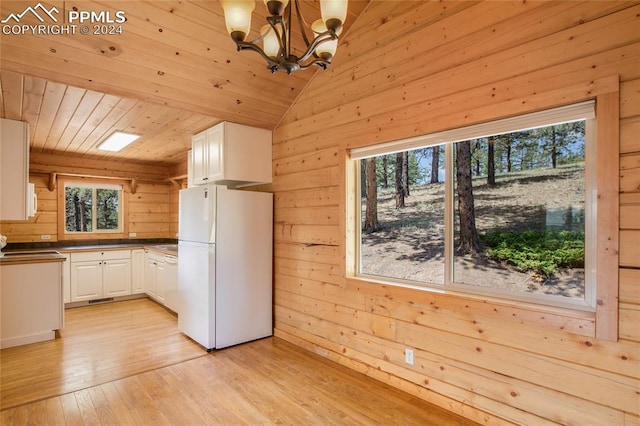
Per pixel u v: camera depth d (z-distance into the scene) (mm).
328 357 3082
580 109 1730
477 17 2094
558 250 1906
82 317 4367
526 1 1894
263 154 3707
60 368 2848
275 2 1324
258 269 3584
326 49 1636
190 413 2209
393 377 2570
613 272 1608
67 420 2115
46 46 2256
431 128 2314
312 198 3264
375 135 2682
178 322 3811
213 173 3594
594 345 1681
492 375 2043
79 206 5555
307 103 3326
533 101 1852
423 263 2539
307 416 2186
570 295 1861
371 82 2721
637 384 1561
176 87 2873
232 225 3396
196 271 3424
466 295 2201
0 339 3293
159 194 6250
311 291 3268
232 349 3303
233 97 3160
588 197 1784
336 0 1356
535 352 1876
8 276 3344
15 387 2525
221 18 2434
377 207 2859
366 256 2936
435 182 2469
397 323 2555
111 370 2818
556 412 1796
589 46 1684
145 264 5441
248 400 2371
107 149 4711
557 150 1913
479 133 2121
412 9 2451
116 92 2781
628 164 1580
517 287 2059
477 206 2240
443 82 2258
